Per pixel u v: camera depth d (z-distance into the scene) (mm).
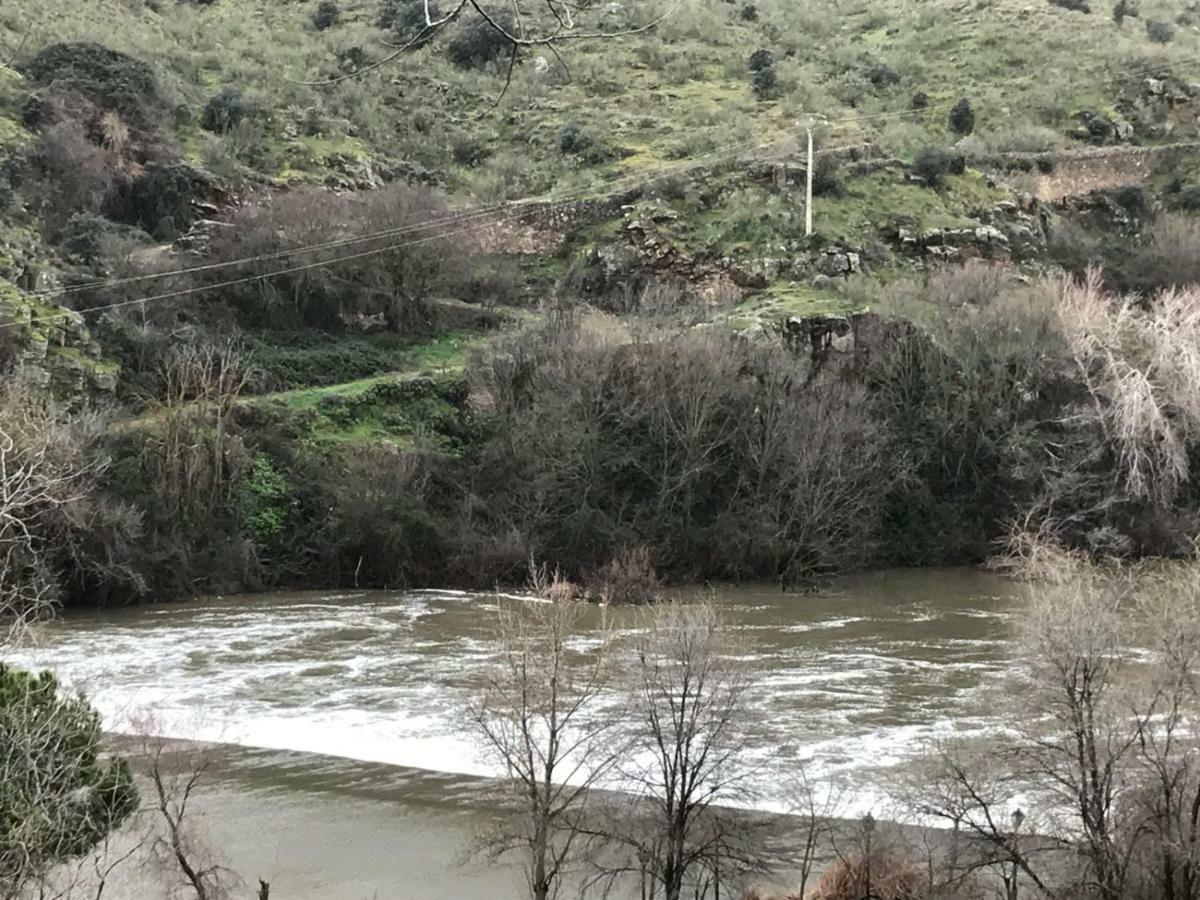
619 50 92500
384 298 64750
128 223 64500
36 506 39031
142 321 55281
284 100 78812
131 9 87000
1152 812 16531
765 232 65500
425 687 30281
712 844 17562
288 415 51406
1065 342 54594
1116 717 17312
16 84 65562
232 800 21797
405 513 48500
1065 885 16625
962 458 54219
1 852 13586
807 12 106562
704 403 50469
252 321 61219
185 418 47312
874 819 18422
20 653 32844
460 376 55969
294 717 27297
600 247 67812
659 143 79062
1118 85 87875
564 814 19156
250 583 47250
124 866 17094
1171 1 112625
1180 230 71000
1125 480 51469
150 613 42219
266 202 63969
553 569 48344
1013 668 21438
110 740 23234
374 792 22359
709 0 103562
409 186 69438
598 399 50625
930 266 65562
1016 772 17688
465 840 19938
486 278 68438
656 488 50750
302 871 18750
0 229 52844
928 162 71062
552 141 81000
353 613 42031
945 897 16500
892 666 32094
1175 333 53781
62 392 47781
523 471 50625
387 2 91938
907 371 55375
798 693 28781
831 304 58344
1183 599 20375
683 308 56812
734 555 49156
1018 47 94562
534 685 22406
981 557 53281
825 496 49844
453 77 87750
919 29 101375
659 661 21188
